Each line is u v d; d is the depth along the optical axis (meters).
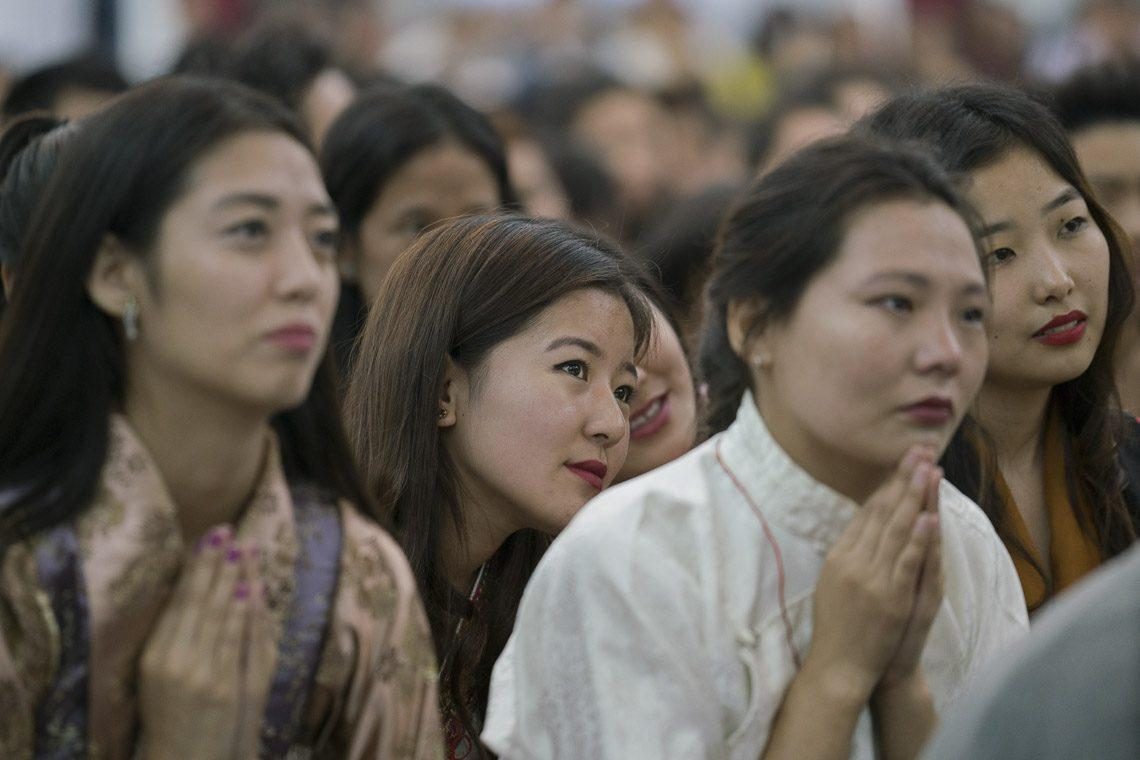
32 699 4.52
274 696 4.73
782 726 4.79
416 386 6.11
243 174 4.48
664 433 6.80
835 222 4.67
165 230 4.46
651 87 17.64
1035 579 6.24
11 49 16.00
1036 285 6.10
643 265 6.79
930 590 4.83
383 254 9.05
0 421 4.62
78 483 4.59
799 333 4.72
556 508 5.97
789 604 4.93
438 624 6.09
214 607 4.57
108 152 4.50
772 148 13.61
